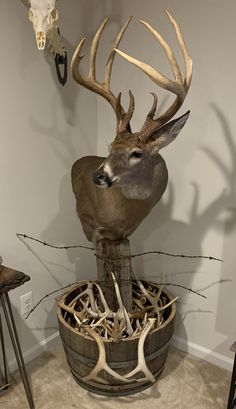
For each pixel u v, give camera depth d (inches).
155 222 76.4
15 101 62.6
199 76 63.7
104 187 48.6
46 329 78.7
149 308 67.8
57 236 76.9
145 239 78.9
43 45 53.2
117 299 64.2
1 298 59.7
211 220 68.5
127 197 53.7
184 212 71.7
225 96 61.6
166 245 76.0
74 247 77.4
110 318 64.7
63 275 80.4
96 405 64.3
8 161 63.7
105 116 79.1
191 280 74.4
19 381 69.9
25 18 61.1
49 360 76.0
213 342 74.5
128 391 65.5
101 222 58.7
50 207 73.7
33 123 66.6
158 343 62.3
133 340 59.5
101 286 65.4
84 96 76.1
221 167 64.9
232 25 58.5
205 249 70.7
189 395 66.5
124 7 69.6
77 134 76.6
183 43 49.0
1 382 69.6
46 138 69.8
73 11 69.8
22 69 62.5
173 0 63.4
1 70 59.3
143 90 70.9
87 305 67.7
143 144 49.7
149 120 50.2
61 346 81.0
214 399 65.6
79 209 63.6
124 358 60.4
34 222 71.1
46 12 52.4
